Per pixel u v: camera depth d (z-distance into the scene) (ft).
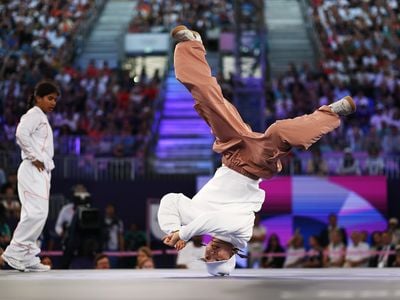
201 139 67.92
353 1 98.02
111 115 65.46
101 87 72.49
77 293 15.42
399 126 64.28
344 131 62.23
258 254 45.19
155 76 73.41
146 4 95.45
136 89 70.85
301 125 20.02
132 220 51.72
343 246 44.78
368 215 51.80
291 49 87.35
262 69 74.49
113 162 55.16
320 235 50.96
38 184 24.89
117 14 96.89
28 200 24.79
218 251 20.63
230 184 20.52
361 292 15.03
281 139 19.93
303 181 51.88
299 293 14.82
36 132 25.00
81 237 35.09
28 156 24.81
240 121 20.65
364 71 75.82
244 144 20.39
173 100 74.64
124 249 47.11
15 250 24.84
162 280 18.98
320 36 87.04
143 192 52.03
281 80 73.36
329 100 68.69
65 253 35.17
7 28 81.97
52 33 88.33
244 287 16.37
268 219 51.62
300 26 93.09
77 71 76.23
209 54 81.10
